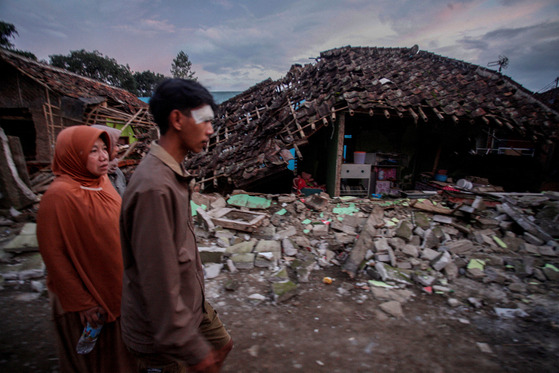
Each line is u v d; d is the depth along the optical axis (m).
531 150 10.63
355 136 8.23
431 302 2.93
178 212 0.97
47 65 11.49
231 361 2.12
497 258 3.69
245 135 8.13
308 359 2.16
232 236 4.14
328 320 2.62
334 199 5.46
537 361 2.17
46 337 2.29
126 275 1.08
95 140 1.46
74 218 1.37
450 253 3.85
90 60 35.16
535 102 7.64
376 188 8.28
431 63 10.02
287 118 6.65
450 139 8.50
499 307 2.86
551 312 2.77
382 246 3.83
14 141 4.51
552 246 4.03
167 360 1.14
